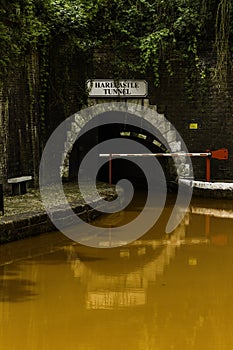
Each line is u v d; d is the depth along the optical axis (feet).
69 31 44.09
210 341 18.26
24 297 22.40
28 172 41.70
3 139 38.34
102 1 45.68
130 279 24.76
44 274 25.44
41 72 43.24
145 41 45.93
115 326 19.44
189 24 45.37
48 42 42.70
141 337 18.54
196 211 39.93
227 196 43.86
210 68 45.88
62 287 23.65
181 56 46.32
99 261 27.55
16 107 39.99
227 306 21.43
